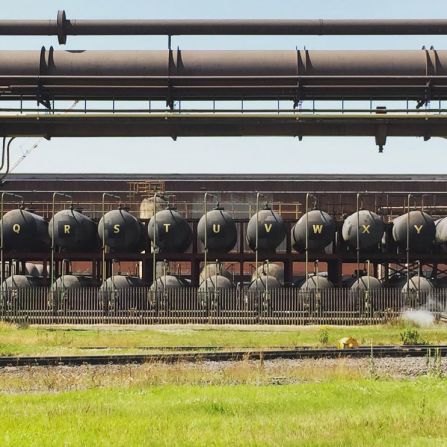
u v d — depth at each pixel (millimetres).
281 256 127062
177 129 89875
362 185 198125
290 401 41125
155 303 112938
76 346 76062
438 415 36312
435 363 56625
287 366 58531
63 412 37531
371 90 90438
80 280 121250
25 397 43625
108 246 124625
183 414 37219
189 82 89625
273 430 33312
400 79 89625
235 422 35031
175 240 124500
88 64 90125
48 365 59750
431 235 123750
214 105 90250
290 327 101125
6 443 30531
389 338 83312
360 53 90750
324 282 117062
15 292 114125
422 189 198375
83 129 90625
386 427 34000
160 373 53750
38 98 90625
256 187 197500
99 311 111000
